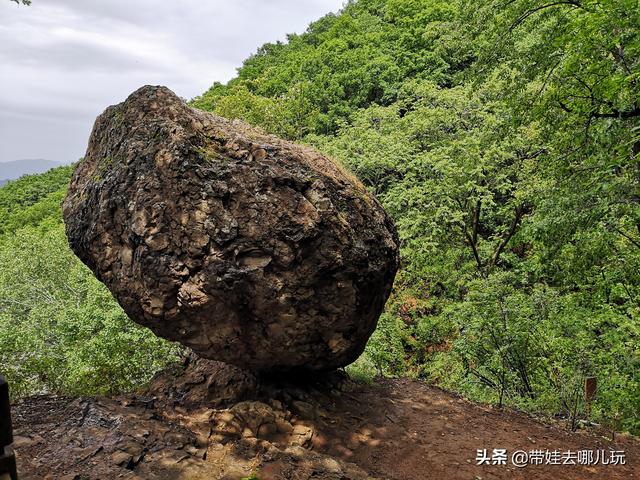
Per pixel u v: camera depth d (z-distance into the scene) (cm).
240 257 431
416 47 2391
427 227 1178
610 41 635
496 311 742
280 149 487
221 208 432
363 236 489
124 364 693
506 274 879
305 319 467
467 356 791
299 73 2784
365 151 1376
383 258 507
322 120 2244
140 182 435
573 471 504
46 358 743
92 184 471
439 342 1166
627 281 834
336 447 501
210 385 546
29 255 1681
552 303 771
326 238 452
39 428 432
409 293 1271
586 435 598
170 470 389
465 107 1419
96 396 507
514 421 627
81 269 1366
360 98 2331
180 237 425
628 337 720
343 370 684
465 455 522
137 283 440
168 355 804
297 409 532
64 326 1083
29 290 1596
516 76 888
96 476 366
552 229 735
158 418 480
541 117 818
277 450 451
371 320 530
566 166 773
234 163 453
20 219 3562
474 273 1196
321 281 457
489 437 570
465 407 658
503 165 1245
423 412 620
